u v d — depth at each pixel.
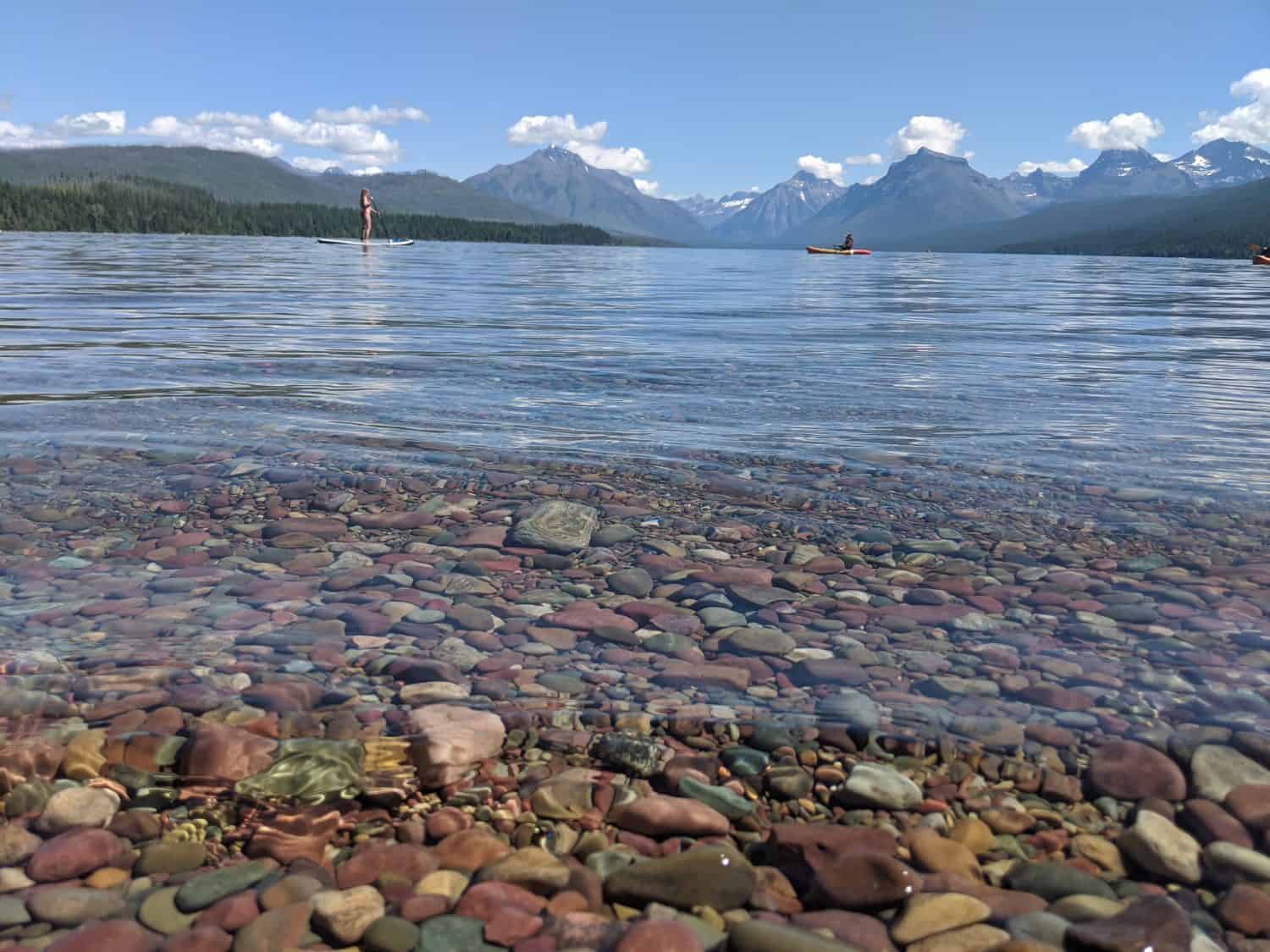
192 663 2.06
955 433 4.54
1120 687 1.99
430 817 1.57
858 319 11.82
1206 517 3.22
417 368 6.49
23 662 2.04
